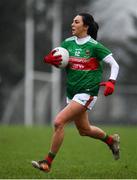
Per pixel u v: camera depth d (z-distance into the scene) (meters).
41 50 110.00
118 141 27.72
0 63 112.75
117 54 119.12
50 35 111.06
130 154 34.69
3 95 109.06
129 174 26.66
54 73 98.12
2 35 113.25
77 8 113.31
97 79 25.22
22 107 106.94
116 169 28.55
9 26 113.38
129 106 104.38
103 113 103.12
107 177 25.66
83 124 26.19
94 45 25.03
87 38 25.23
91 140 44.91
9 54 113.44
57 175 26.25
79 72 25.12
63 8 111.62
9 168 28.45
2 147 39.31
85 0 115.12
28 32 97.81
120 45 120.12
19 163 30.53
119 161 31.77
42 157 33.78
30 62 97.00
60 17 100.12
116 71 24.94
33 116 102.44
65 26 110.81
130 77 115.56
